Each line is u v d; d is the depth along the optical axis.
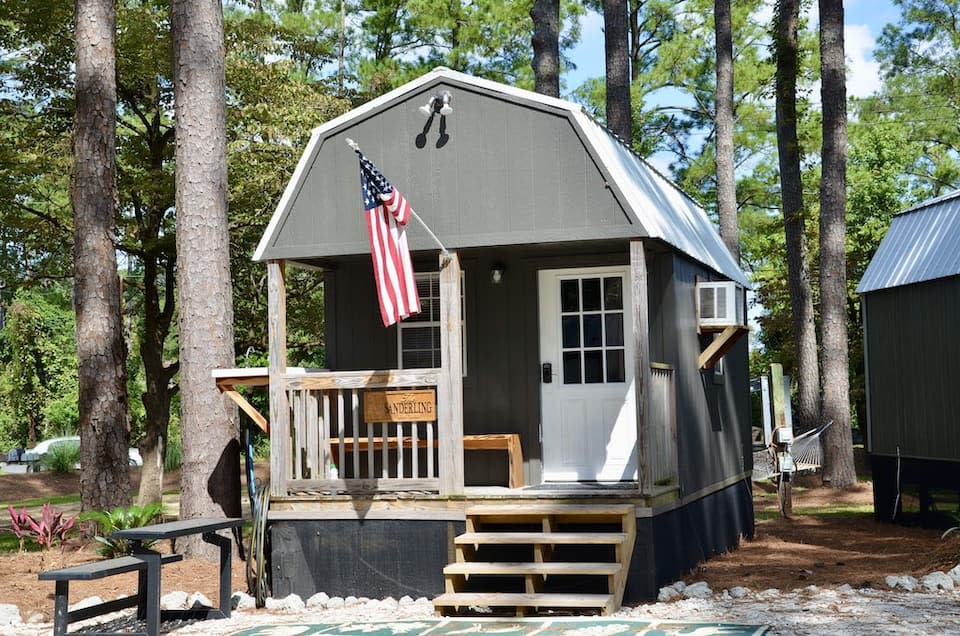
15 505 25.28
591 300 11.05
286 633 8.31
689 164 36.94
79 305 13.30
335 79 23.41
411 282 9.23
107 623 9.07
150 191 19.62
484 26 33.19
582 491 9.48
